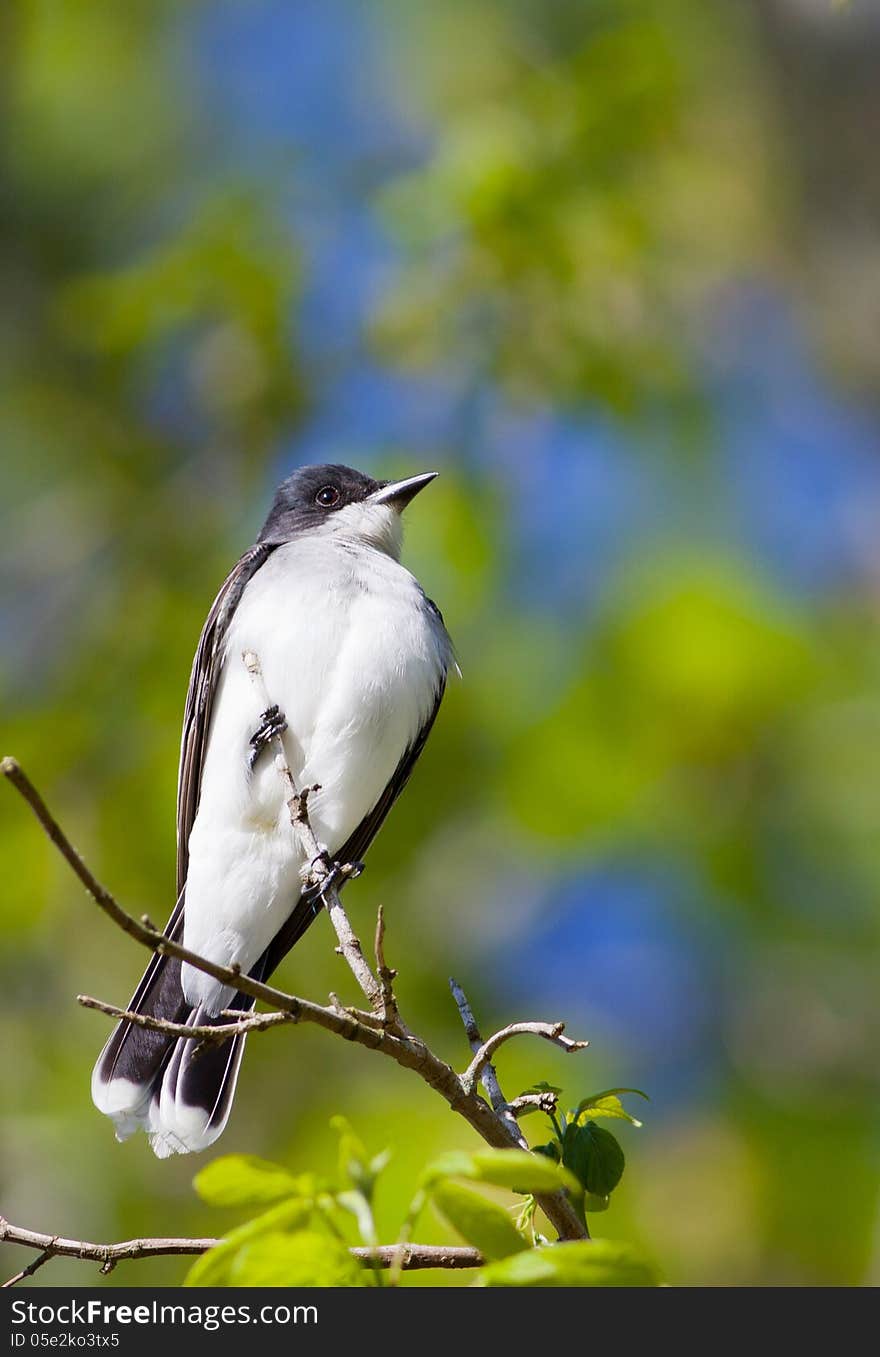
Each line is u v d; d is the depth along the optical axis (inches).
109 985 458.6
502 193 470.9
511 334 484.1
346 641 328.2
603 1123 417.1
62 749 477.7
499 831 474.9
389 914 458.9
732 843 464.4
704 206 514.6
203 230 518.0
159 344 515.8
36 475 563.5
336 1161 400.5
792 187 516.7
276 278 502.6
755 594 481.7
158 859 458.3
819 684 469.4
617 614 480.7
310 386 516.7
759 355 553.3
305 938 450.9
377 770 327.0
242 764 319.6
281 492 413.7
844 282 522.6
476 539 484.1
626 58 494.9
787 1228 421.4
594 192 486.9
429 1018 453.4
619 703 467.5
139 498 548.1
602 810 468.4
